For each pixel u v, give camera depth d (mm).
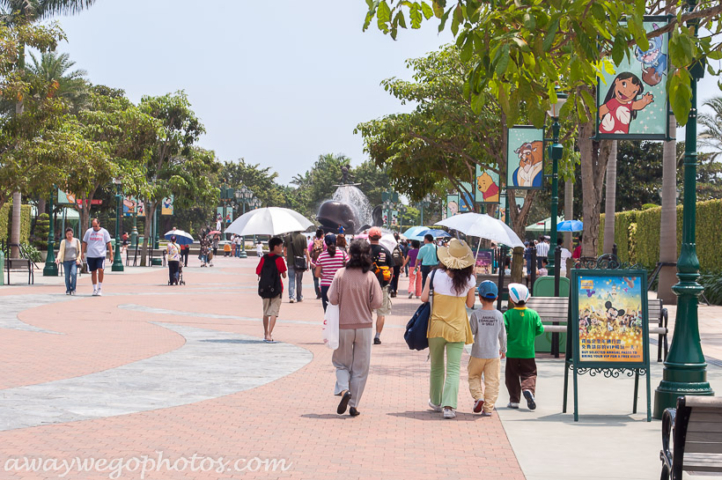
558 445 7172
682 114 7207
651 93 11344
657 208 32438
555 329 10977
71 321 16828
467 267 8570
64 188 30594
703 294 24328
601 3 7031
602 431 7812
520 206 33156
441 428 7855
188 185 48969
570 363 8828
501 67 6641
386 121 30875
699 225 28062
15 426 7418
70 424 7562
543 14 7121
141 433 7273
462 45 7328
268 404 8852
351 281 8453
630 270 8641
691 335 8469
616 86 11359
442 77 28578
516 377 9086
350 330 8430
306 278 39031
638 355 8555
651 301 12641
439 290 8586
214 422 7828
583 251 21484
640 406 9203
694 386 8320
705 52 8062
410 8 8258
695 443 4895
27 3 38812
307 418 8180
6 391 9156
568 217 33406
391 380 10859
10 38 27859
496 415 8625
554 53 8047
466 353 13664
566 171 27312
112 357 11992
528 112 7480
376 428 7789
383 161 34875
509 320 9070
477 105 7566
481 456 6723
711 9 8688
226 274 40031
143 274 38219
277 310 14359
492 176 30031
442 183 46750
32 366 10969
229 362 11805
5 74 27797
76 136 29938
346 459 6527
